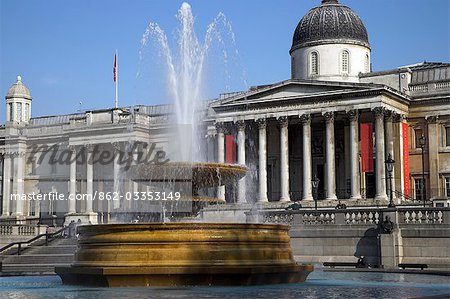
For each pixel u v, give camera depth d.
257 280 20.62
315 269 32.66
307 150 76.81
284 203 74.75
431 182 78.38
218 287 19.52
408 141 80.12
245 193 82.44
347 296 16.72
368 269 33.19
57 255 48.75
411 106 80.12
